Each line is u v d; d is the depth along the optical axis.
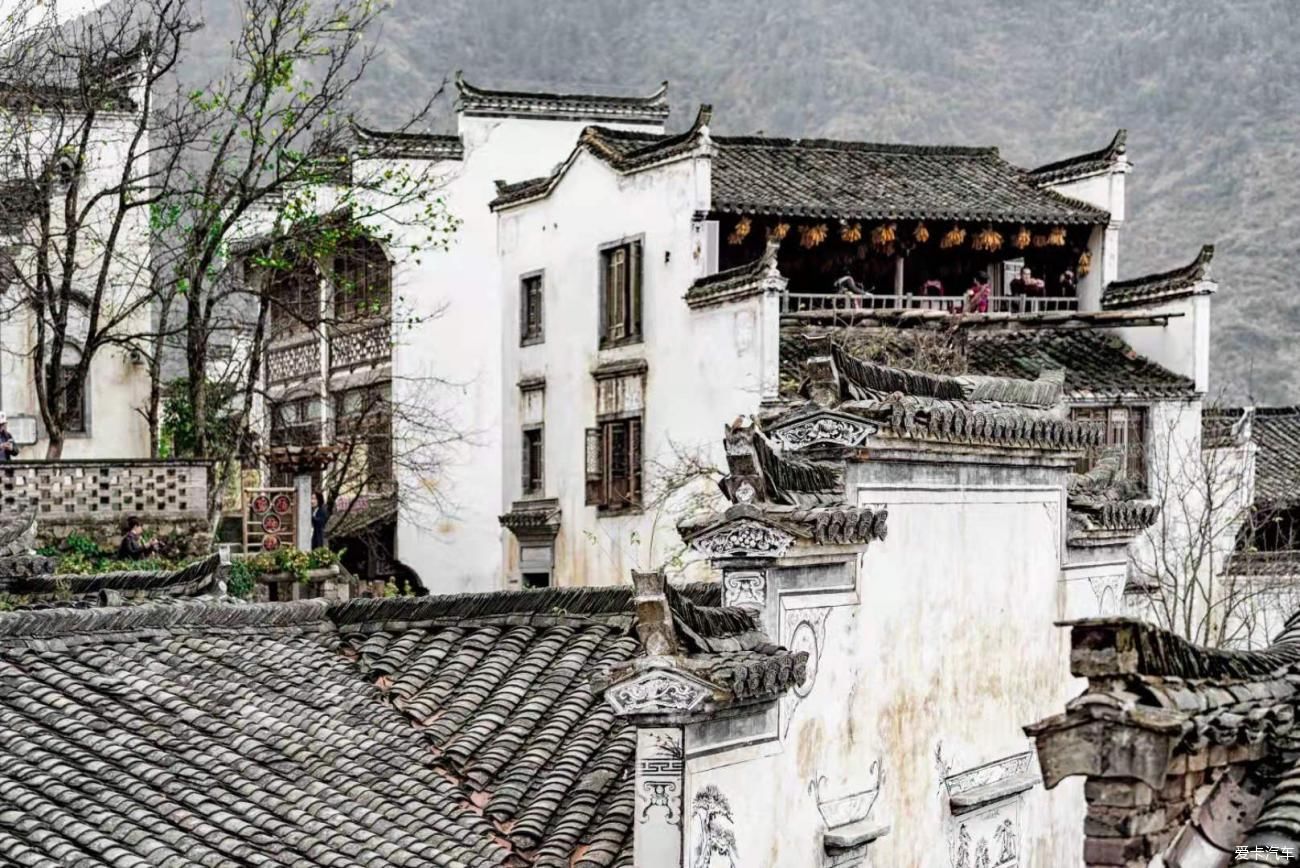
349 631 15.10
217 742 12.80
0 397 34.44
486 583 41.19
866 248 35.88
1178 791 7.39
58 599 16.67
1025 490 16.88
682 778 11.00
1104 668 7.31
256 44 32.06
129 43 38.16
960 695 15.48
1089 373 35.91
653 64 95.94
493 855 11.70
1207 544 33.97
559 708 13.55
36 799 11.33
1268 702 8.09
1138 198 83.75
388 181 38.59
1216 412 38.44
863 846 13.59
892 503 14.39
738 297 31.36
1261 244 76.75
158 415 35.41
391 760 12.94
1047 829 17.20
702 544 12.57
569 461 36.72
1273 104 87.38
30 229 33.59
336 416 42.94
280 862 11.09
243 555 31.91
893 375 14.88
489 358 41.31
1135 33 96.00
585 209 36.06
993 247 36.50
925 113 91.12
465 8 93.50
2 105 31.27
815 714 13.02
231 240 35.00
